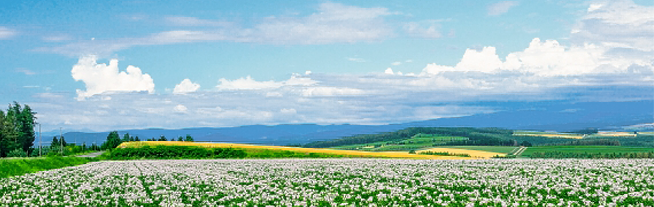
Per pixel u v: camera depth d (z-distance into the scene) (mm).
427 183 35844
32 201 30016
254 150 88312
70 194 32906
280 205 27469
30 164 54625
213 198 30641
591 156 89562
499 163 54812
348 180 38812
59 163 62875
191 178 42406
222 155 85438
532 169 45031
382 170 47406
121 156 84562
